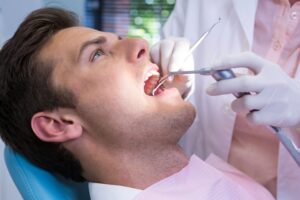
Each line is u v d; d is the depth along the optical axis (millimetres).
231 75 836
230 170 1101
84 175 1048
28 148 1010
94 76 955
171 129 957
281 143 946
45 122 988
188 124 976
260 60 861
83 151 1005
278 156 1049
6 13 1310
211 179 1011
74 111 974
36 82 981
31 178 958
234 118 1095
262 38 1086
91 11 3018
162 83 984
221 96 1106
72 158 1023
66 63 974
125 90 946
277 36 1056
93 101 952
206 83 1144
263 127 1073
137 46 983
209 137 1174
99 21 3033
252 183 1068
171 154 1000
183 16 1257
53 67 977
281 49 1052
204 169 1038
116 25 3004
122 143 966
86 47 973
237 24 1106
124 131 949
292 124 873
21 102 1001
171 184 969
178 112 953
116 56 984
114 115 946
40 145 1014
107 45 1003
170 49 1046
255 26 1096
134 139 957
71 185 1062
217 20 1131
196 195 958
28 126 1009
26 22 1046
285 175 1028
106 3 3014
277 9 1055
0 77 1021
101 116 954
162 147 980
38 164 1006
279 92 842
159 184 962
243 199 1003
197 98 1186
